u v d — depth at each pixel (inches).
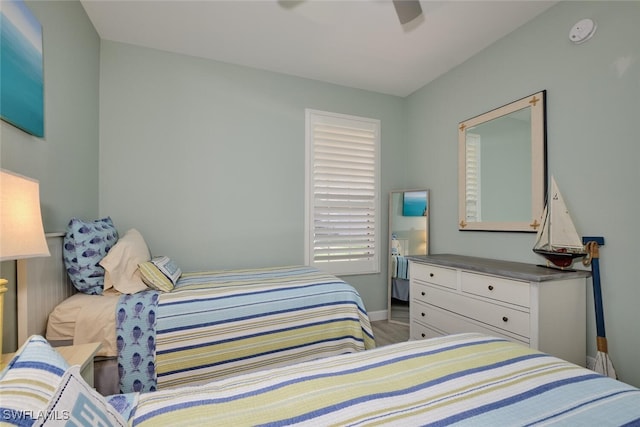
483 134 103.7
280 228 121.3
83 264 67.9
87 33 86.7
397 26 91.9
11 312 51.6
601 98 71.6
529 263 87.6
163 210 104.7
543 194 83.9
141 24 90.8
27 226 40.6
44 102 64.4
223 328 70.2
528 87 88.8
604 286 70.8
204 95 110.1
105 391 61.9
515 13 85.4
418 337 104.6
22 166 56.4
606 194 70.6
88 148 88.2
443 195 122.1
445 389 33.2
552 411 29.3
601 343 68.4
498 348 43.6
